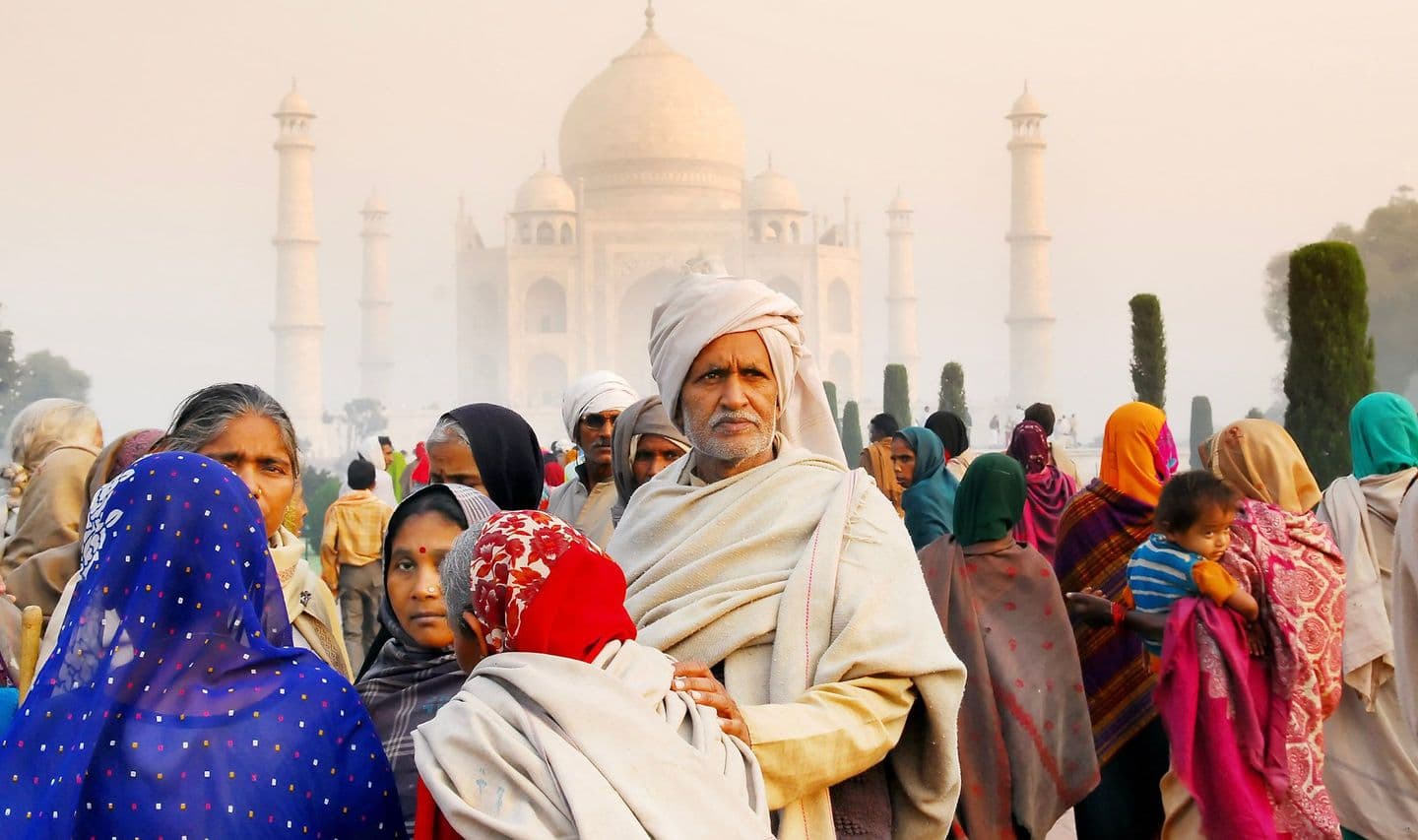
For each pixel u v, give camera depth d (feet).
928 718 11.22
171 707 8.89
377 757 9.63
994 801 16.96
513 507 17.44
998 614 17.99
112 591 9.00
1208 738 17.19
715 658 11.17
